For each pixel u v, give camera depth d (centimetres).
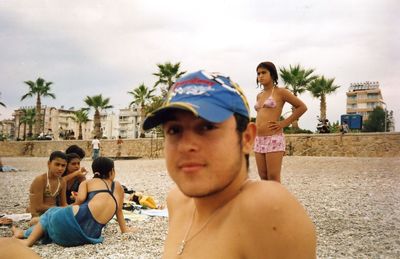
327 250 452
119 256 432
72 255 439
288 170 1780
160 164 2445
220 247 124
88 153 4050
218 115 120
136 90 4566
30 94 5472
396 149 2680
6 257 120
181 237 142
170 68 3838
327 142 2909
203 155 121
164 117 125
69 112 10525
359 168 1752
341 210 729
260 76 483
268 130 474
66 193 634
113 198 526
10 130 9925
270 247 116
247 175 137
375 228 570
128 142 3819
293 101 474
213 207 133
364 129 6688
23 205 861
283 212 116
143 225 608
